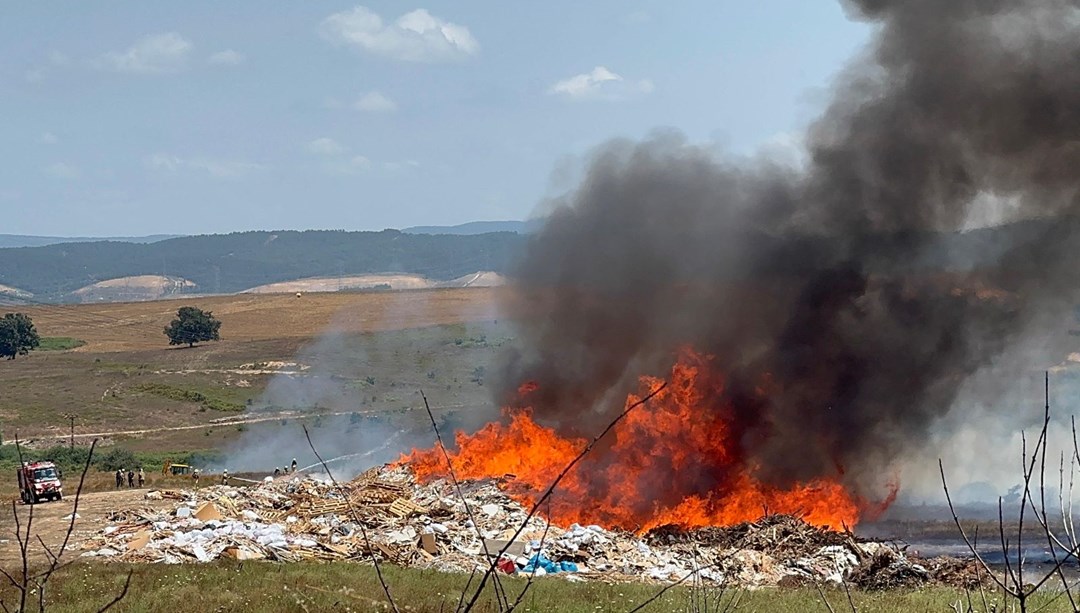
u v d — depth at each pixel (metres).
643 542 51.78
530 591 32.81
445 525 53.00
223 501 58.78
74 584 33.53
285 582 34.03
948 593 33.53
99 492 70.56
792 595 33.72
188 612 29.12
